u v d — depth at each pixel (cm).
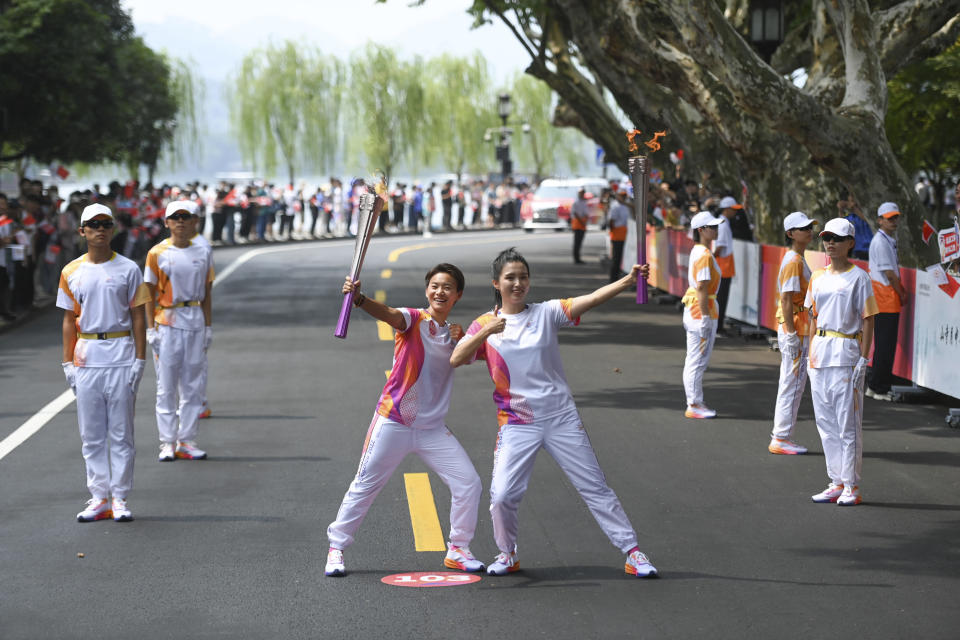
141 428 1197
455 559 741
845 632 623
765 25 2025
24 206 2345
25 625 639
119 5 3869
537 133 7181
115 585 708
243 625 637
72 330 864
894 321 1353
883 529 834
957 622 639
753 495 932
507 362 709
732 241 1930
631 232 3031
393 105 5825
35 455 1077
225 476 995
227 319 2156
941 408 1312
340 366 1600
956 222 1227
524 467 714
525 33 3297
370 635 620
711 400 1359
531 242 4722
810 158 1814
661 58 2055
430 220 5584
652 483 969
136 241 3002
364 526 838
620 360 1672
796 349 1067
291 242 4725
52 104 3238
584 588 699
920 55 2036
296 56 5622
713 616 649
